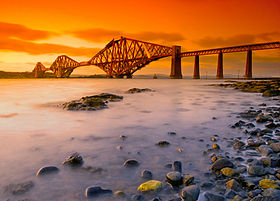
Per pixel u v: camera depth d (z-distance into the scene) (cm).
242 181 247
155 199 200
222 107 915
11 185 225
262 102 1118
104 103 966
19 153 328
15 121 598
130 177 253
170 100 1227
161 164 294
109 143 389
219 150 357
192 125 548
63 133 461
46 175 251
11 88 2684
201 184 238
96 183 236
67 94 1744
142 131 483
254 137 439
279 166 295
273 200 194
